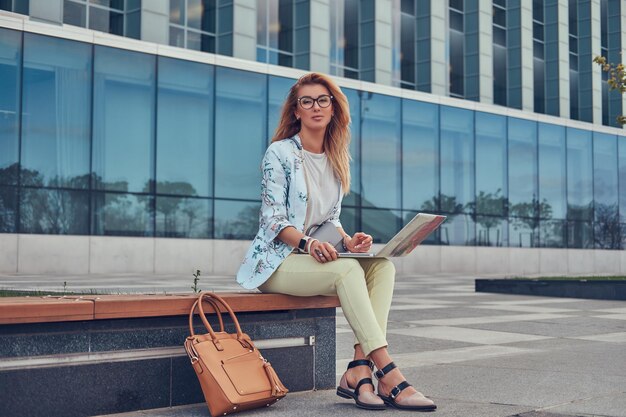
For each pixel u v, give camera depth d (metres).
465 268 27.92
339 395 4.14
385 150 26.05
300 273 4.17
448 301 12.59
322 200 4.44
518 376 5.11
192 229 21.97
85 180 20.25
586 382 4.88
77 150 20.17
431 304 11.74
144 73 21.30
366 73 29.16
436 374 5.20
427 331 7.95
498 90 33.59
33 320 3.45
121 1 23.06
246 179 23.00
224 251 22.48
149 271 21.12
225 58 22.69
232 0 25.05
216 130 22.50
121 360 3.80
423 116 27.08
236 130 22.88
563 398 4.32
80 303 3.59
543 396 4.38
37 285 13.45
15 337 3.46
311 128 4.40
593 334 7.99
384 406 3.96
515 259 29.33
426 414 3.85
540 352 6.43
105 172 20.58
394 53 30.09
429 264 27.08
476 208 28.33
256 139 23.23
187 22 24.44
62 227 19.86
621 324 9.14
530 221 29.91
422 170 26.95
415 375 5.16
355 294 4.01
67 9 21.97
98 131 20.50
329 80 4.45
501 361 5.86
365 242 4.36
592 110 37.06
